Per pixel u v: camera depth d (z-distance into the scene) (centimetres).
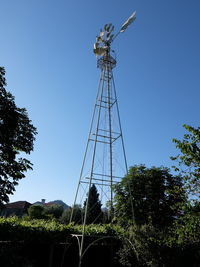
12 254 1024
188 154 804
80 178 1767
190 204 769
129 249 1445
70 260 1619
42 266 1462
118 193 2659
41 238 1455
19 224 1436
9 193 938
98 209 3944
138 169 2762
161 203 2477
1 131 981
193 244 1210
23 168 1034
